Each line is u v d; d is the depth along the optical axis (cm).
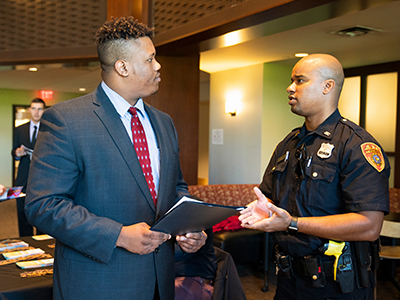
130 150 136
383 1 252
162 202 142
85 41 439
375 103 569
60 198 127
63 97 1073
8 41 480
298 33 408
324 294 146
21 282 164
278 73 605
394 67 538
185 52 422
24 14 471
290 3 260
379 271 388
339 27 383
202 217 129
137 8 405
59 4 451
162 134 151
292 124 627
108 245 124
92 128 132
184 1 356
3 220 615
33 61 478
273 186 170
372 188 136
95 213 132
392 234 262
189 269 189
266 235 345
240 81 631
